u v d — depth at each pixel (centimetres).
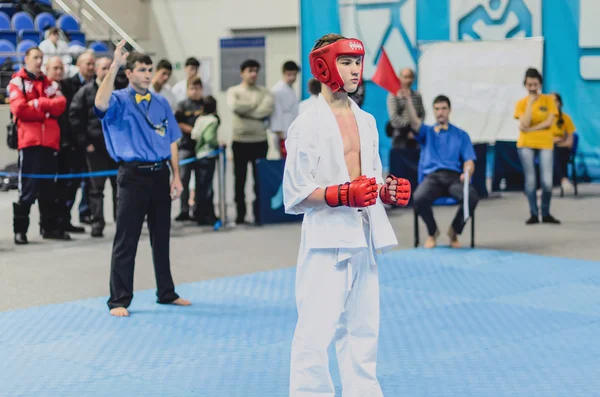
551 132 1103
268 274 806
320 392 383
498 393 459
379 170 405
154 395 462
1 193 1426
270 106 1120
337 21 1836
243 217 1134
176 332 596
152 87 1081
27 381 488
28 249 944
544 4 1645
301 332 384
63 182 1004
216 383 481
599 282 752
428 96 1739
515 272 800
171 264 859
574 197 1401
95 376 496
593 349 543
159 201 659
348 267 383
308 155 378
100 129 987
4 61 1472
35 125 948
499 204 1315
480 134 1706
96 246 962
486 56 1688
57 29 1412
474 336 576
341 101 393
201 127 1092
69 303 686
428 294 708
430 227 937
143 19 2205
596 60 1606
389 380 482
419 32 1764
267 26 2089
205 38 2178
